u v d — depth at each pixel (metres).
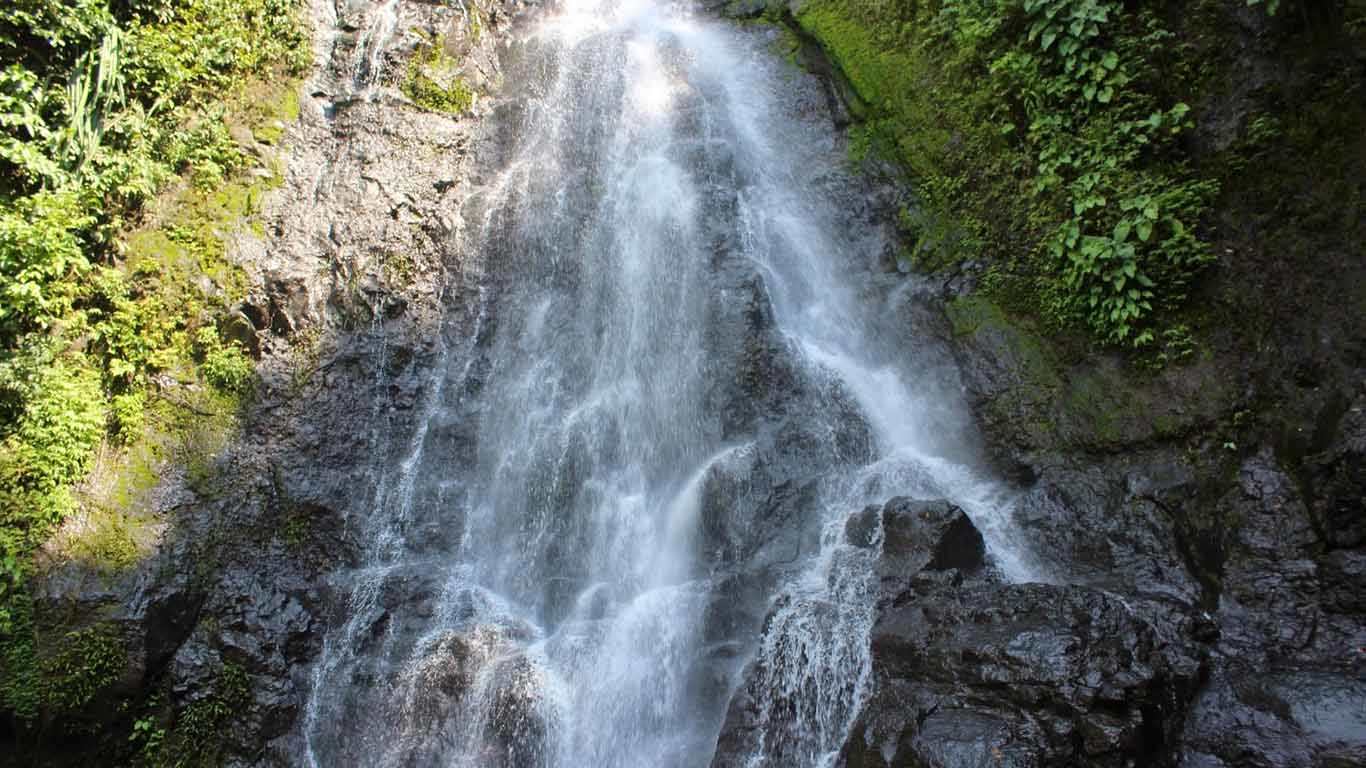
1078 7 7.79
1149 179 7.39
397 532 7.91
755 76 10.93
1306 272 6.68
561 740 6.28
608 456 8.07
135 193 8.21
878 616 5.84
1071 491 6.98
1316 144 6.80
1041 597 5.41
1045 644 4.99
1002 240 8.37
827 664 5.77
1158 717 4.81
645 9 12.20
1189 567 6.23
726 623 6.62
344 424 8.20
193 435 7.73
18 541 6.70
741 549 6.97
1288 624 5.65
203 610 7.16
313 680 7.02
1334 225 6.62
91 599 6.68
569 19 11.58
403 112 9.65
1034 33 8.05
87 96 8.19
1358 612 5.51
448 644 6.77
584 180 9.71
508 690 6.31
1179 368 7.09
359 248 8.84
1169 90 7.53
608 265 9.17
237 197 8.67
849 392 8.10
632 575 7.38
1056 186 7.97
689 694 6.40
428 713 6.45
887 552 6.32
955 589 5.74
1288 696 5.09
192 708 6.82
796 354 8.13
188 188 8.52
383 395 8.41
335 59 9.76
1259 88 7.10
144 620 6.76
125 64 8.47
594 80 10.42
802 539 7.00
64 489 7.00
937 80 9.27
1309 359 6.49
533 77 10.36
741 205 9.39
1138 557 6.41
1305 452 6.26
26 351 7.25
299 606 7.34
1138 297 7.23
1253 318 6.85
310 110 9.42
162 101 8.64
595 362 8.68
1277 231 6.87
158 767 6.70
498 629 6.95
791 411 7.75
